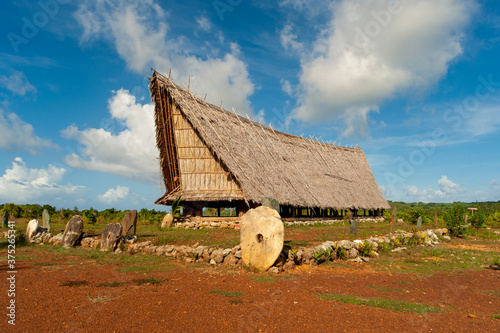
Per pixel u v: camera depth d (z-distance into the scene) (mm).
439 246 15508
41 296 6258
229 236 14227
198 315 5242
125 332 4602
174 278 7750
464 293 7070
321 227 22656
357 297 6395
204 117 22969
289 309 5570
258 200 19734
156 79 22031
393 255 12461
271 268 8461
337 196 29203
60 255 11016
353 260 10641
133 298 6125
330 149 38406
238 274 8211
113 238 11688
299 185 25641
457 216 21156
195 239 13047
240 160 22156
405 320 5188
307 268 9172
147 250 10984
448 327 4961
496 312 5773
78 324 4875
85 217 25172
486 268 10086
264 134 28891
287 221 23250
